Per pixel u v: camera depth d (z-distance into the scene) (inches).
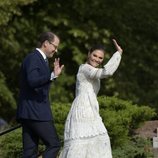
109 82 1844.2
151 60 1980.8
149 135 1102.4
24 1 1525.6
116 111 1042.1
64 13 1852.9
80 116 807.1
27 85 774.5
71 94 1801.2
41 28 1828.2
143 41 1966.0
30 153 786.8
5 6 1488.7
